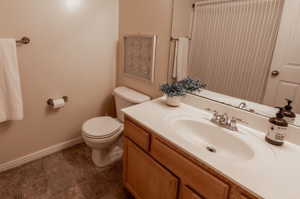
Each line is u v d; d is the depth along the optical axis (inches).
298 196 29.0
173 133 45.4
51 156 82.4
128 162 59.9
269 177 32.6
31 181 68.4
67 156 83.0
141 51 78.4
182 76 65.1
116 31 89.2
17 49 64.9
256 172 33.6
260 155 38.6
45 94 75.5
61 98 79.6
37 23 67.0
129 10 80.7
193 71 61.4
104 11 82.6
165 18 66.4
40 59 70.8
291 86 42.3
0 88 60.8
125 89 87.3
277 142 41.7
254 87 48.0
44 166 76.2
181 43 63.0
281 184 31.2
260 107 47.9
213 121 52.0
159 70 73.0
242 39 48.0
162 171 46.5
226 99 54.2
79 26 77.2
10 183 66.9
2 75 60.2
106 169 76.7
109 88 95.8
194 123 52.6
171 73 68.6
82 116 90.0
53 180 69.5
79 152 86.4
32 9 64.9
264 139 44.6
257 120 48.0
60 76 77.6
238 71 50.3
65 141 87.8
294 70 41.3
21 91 68.7
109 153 79.8
